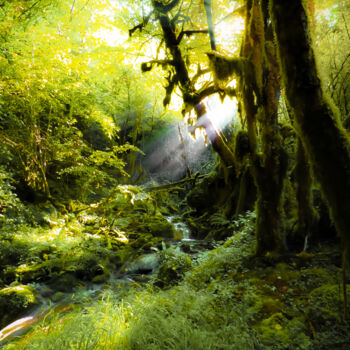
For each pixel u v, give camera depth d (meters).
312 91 1.87
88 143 11.22
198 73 6.02
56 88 6.73
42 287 3.87
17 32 5.56
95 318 2.35
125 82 11.02
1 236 4.58
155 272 4.61
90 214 7.52
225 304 2.49
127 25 7.47
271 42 3.02
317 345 1.83
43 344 2.06
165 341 2.03
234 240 3.99
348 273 2.54
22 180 7.36
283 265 2.95
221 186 7.57
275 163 3.20
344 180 1.80
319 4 4.11
